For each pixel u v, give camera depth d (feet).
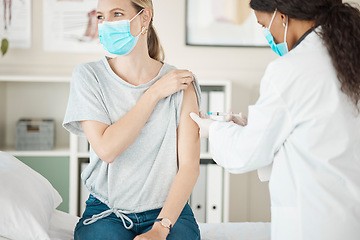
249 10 10.71
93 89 5.21
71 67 10.49
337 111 4.31
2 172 5.53
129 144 5.02
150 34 5.84
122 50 5.25
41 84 10.56
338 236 4.28
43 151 9.69
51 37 10.41
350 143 4.36
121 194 5.20
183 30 10.68
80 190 9.98
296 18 4.58
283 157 4.49
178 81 5.16
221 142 4.83
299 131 4.40
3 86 10.29
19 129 9.75
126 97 5.28
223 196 10.11
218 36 10.74
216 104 10.05
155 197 5.22
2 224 5.08
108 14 5.20
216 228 6.77
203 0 10.66
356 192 4.30
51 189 6.23
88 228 5.00
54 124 10.35
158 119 5.26
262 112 4.43
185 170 5.15
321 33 4.45
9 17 10.28
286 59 4.41
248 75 10.89
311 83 4.32
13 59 10.36
